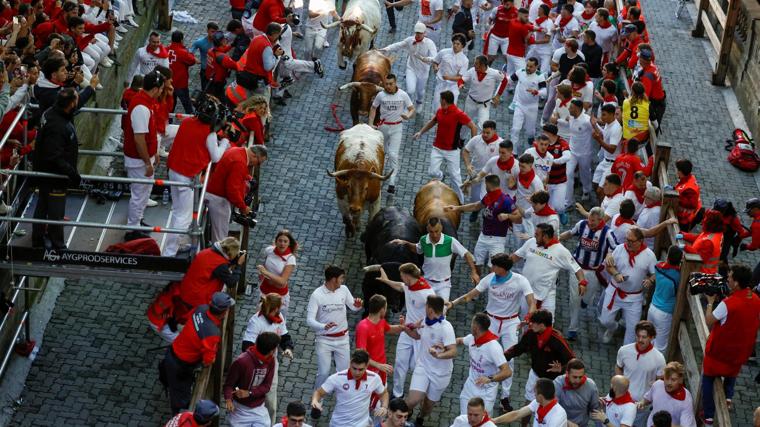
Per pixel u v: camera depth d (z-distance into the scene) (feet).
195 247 44.57
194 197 44.16
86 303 54.49
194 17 86.02
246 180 51.19
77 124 60.34
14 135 47.83
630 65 72.95
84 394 48.83
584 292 51.55
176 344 42.63
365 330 45.50
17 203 46.60
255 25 75.05
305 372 51.31
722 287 47.39
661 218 55.52
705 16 88.69
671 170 70.49
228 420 43.96
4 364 47.55
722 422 43.55
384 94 63.98
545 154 60.34
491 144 60.95
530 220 57.06
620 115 67.00
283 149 70.03
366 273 51.70
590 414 42.09
